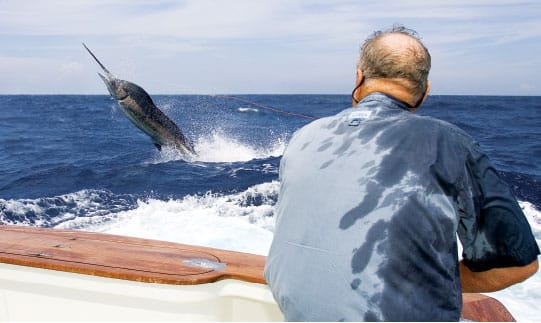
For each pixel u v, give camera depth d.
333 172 1.39
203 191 8.81
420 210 1.27
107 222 6.87
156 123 10.24
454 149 1.34
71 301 1.93
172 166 11.52
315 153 1.46
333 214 1.34
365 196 1.31
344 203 1.33
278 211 1.53
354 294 1.27
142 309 1.85
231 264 2.02
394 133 1.38
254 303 1.88
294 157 1.52
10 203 8.08
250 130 21.75
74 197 8.56
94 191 9.05
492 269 1.43
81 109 47.47
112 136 21.72
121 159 13.38
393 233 1.26
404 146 1.35
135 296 1.85
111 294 1.87
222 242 5.66
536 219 7.03
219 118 31.53
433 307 1.27
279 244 1.46
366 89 1.55
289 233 1.43
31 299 1.97
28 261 1.95
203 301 1.83
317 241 1.35
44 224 6.97
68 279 1.91
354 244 1.29
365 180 1.33
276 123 27.30
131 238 2.38
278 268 1.45
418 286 1.26
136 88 9.66
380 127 1.41
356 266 1.27
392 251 1.25
